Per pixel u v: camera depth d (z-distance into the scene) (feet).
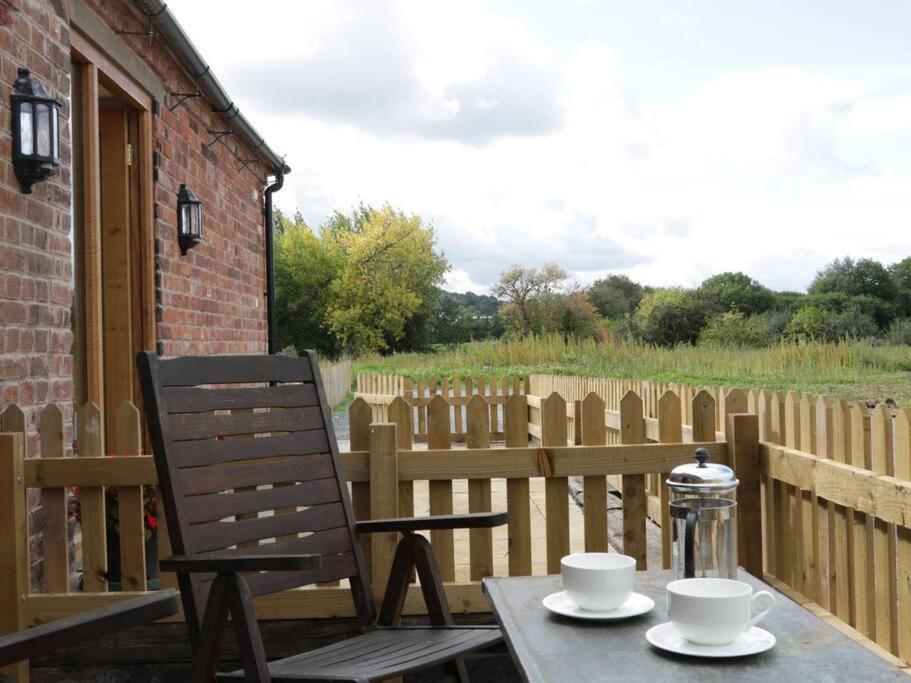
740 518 12.64
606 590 6.46
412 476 12.21
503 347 67.31
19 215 12.39
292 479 10.33
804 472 11.37
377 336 148.97
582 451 12.35
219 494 9.55
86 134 16.55
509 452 12.28
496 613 6.82
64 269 13.84
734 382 46.50
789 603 6.72
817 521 11.32
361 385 42.83
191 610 8.61
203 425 9.64
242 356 10.41
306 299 148.97
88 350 16.83
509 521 12.47
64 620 5.33
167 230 20.92
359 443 12.29
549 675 5.38
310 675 7.80
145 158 19.67
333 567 10.25
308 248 148.97
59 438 11.84
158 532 11.97
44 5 13.35
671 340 107.65
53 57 13.66
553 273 120.67
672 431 12.97
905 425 9.26
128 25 18.45
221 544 9.33
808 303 116.06
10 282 12.09
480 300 167.32
